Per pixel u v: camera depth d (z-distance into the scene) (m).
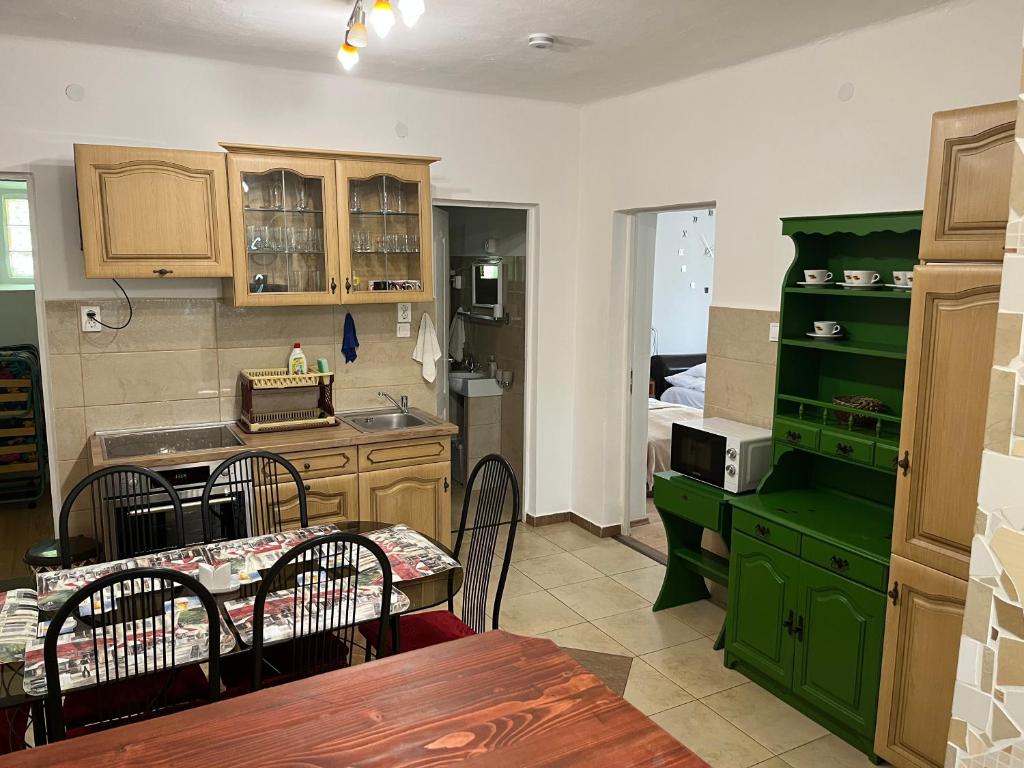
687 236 8.31
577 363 5.10
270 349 4.22
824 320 3.32
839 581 2.78
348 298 4.01
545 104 4.76
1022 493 1.28
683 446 3.75
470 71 3.98
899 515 2.52
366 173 3.97
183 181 3.59
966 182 2.29
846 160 3.27
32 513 5.32
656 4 2.93
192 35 3.42
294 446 3.74
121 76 3.69
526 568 4.46
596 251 4.84
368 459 3.95
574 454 5.20
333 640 2.43
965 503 2.32
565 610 3.93
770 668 3.12
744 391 3.79
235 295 3.76
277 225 3.87
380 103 4.27
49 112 3.59
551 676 1.00
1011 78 2.70
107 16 3.17
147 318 3.91
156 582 2.49
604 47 3.50
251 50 3.65
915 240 2.97
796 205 3.50
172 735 0.87
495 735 0.88
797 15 3.02
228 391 4.14
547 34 3.33
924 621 2.48
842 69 3.26
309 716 0.91
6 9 3.09
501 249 5.28
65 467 3.84
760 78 3.64
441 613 2.99
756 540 3.15
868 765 2.73
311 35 3.40
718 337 3.94
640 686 3.22
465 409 5.46
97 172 3.43
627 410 4.87
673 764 0.85
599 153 4.76
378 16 2.36
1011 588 1.31
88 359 3.81
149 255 3.57
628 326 4.79
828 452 3.02
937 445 2.39
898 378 3.05
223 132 3.92
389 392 4.59
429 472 4.13
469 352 5.88
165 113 3.80
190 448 3.65
